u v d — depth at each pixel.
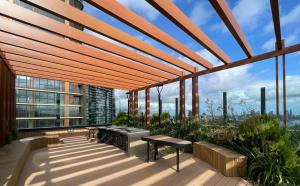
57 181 4.43
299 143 4.46
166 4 3.56
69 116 33.09
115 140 9.09
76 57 6.68
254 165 4.29
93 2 3.36
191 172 4.93
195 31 4.44
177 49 5.35
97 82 11.17
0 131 6.56
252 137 4.81
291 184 3.75
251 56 5.64
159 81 10.58
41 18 4.30
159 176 4.70
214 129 6.91
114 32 4.74
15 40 5.44
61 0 3.80
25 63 7.41
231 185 4.07
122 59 7.33
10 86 8.44
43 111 30.05
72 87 33.62
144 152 7.17
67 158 6.54
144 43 5.61
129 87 12.88
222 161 4.78
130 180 4.47
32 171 5.15
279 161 4.12
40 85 29.75
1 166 4.17
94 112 23.17
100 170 5.21
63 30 4.68
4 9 3.84
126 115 14.12
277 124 4.73
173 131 8.63
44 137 8.82
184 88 9.12
